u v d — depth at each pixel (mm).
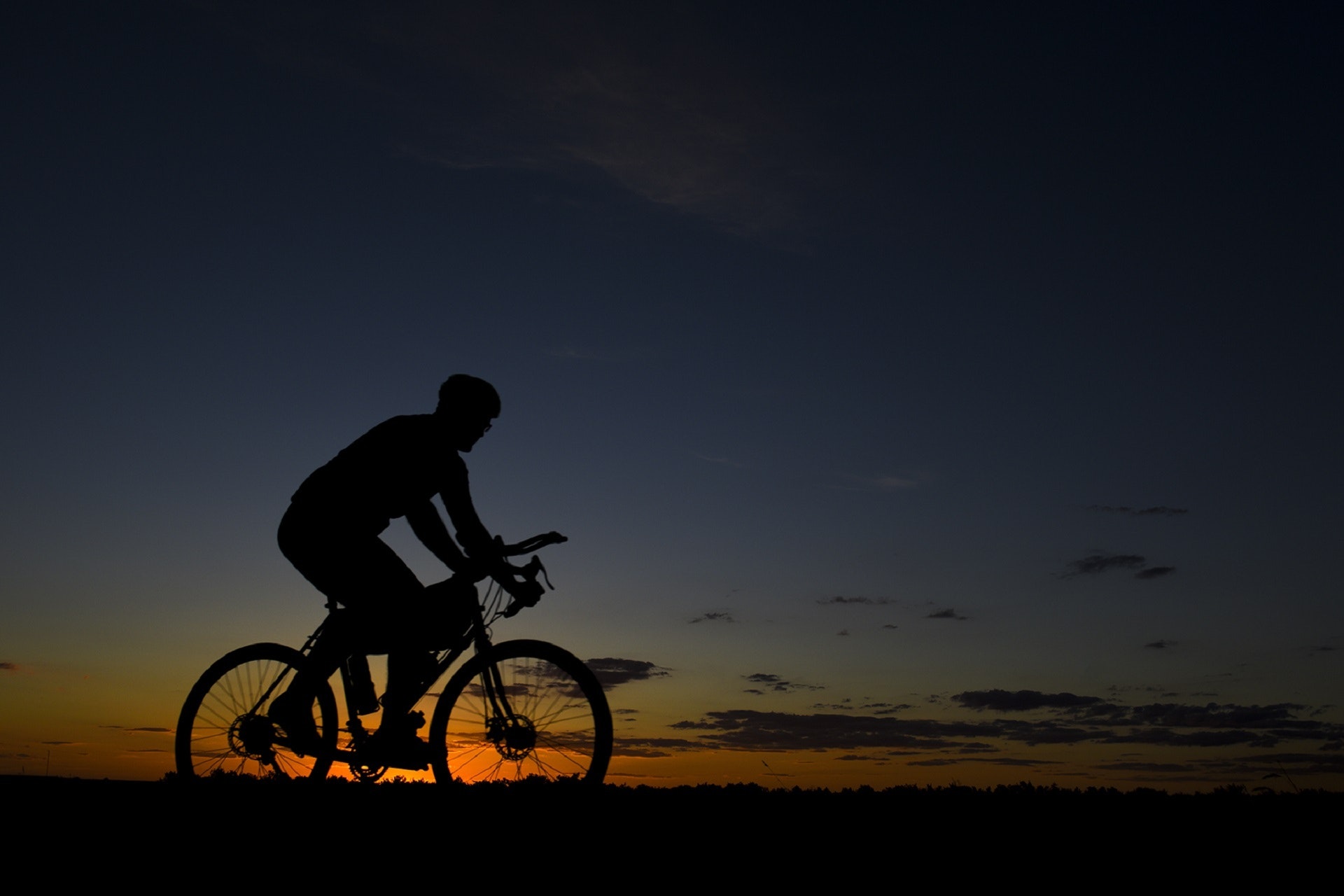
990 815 4766
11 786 5090
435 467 5742
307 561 5730
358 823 4621
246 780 5480
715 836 4520
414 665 5789
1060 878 4176
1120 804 4957
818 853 4387
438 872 4293
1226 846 4383
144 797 4906
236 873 4297
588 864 4328
